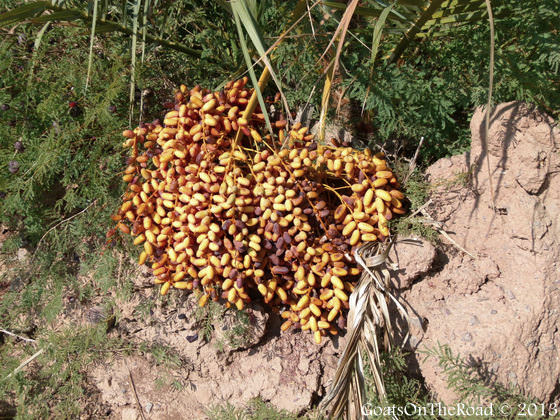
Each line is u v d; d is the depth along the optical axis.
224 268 2.78
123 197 3.18
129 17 3.30
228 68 3.62
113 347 3.29
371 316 2.84
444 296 2.96
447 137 3.34
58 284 3.35
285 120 3.38
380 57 3.28
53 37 3.40
